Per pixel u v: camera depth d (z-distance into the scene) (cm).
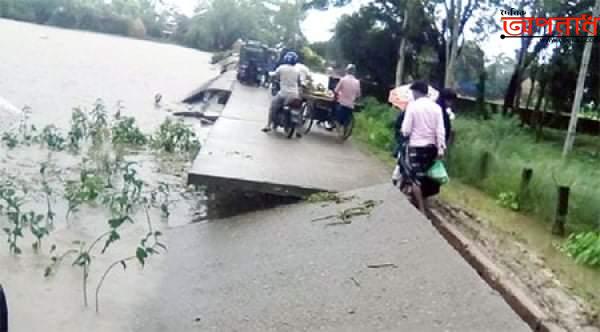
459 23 2166
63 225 785
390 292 558
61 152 1197
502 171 1081
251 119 1470
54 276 633
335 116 1409
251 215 851
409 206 750
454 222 841
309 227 751
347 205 799
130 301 602
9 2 7606
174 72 3809
